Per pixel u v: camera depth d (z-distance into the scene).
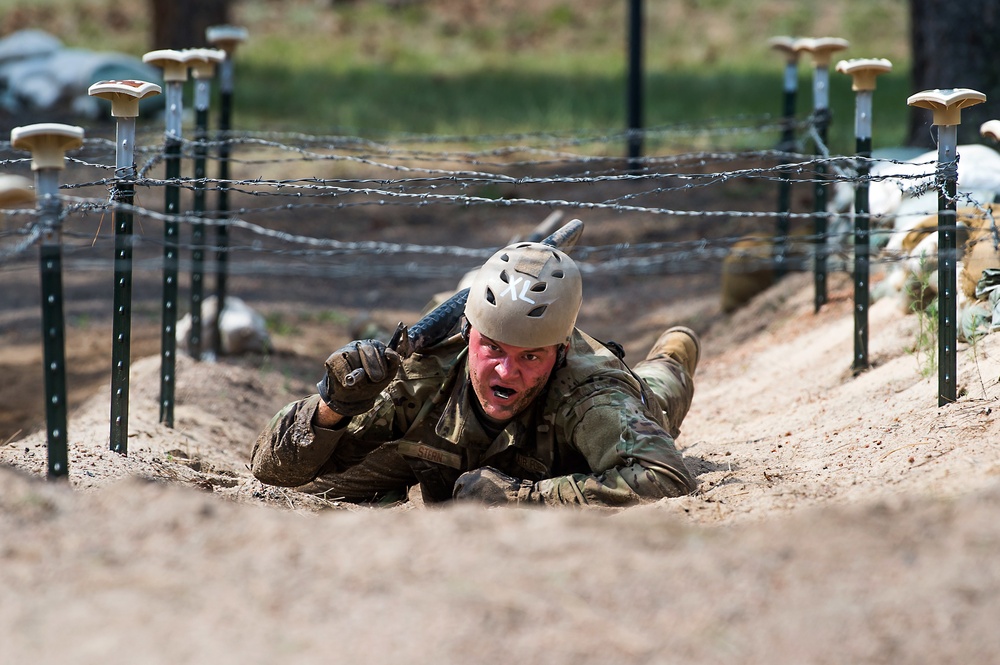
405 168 17.48
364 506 17.02
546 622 8.73
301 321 37.69
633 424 14.38
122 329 17.98
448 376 15.43
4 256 12.52
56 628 8.55
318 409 15.30
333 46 94.00
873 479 13.90
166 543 10.05
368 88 79.06
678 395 19.02
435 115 71.31
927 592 9.08
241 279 43.12
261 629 8.56
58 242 12.62
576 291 14.42
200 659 8.13
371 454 16.95
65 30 91.19
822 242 28.25
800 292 31.55
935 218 23.67
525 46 97.12
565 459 15.30
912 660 8.36
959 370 18.70
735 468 17.44
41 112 66.81
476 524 10.47
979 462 13.12
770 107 71.06
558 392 14.92
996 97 35.22
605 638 8.55
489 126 68.06
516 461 15.34
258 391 27.48
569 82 82.56
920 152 31.03
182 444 21.25
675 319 35.41
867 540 10.03
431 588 9.16
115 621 8.64
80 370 31.95
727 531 10.80
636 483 13.85
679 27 99.00
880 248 25.47
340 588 9.17
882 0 100.75
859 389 21.19
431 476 15.95
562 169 56.12
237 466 21.03
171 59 21.59
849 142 58.16
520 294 14.04
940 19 35.84
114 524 10.42
